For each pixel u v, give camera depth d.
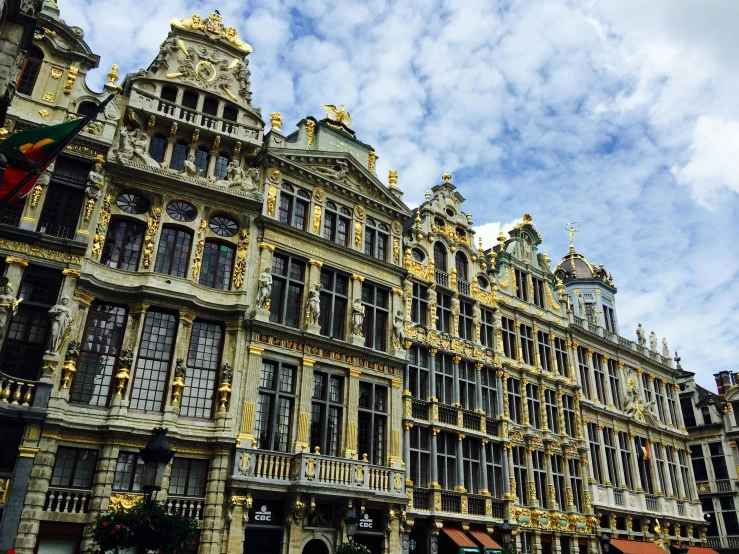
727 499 51.56
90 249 24.47
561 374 41.81
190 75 29.53
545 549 35.62
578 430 40.31
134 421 23.23
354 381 29.36
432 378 33.06
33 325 22.75
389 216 34.44
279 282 29.09
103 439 22.64
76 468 22.22
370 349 30.16
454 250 37.53
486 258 40.72
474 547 29.91
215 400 25.47
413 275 34.34
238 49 31.38
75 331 23.27
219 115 29.53
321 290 29.98
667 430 48.25
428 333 33.94
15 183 19.08
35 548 20.53
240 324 26.62
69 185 24.97
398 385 31.00
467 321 36.88
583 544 37.78
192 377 25.42
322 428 27.89
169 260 26.53
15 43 19.55
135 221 26.25
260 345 26.78
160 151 27.89
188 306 25.55
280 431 26.70
